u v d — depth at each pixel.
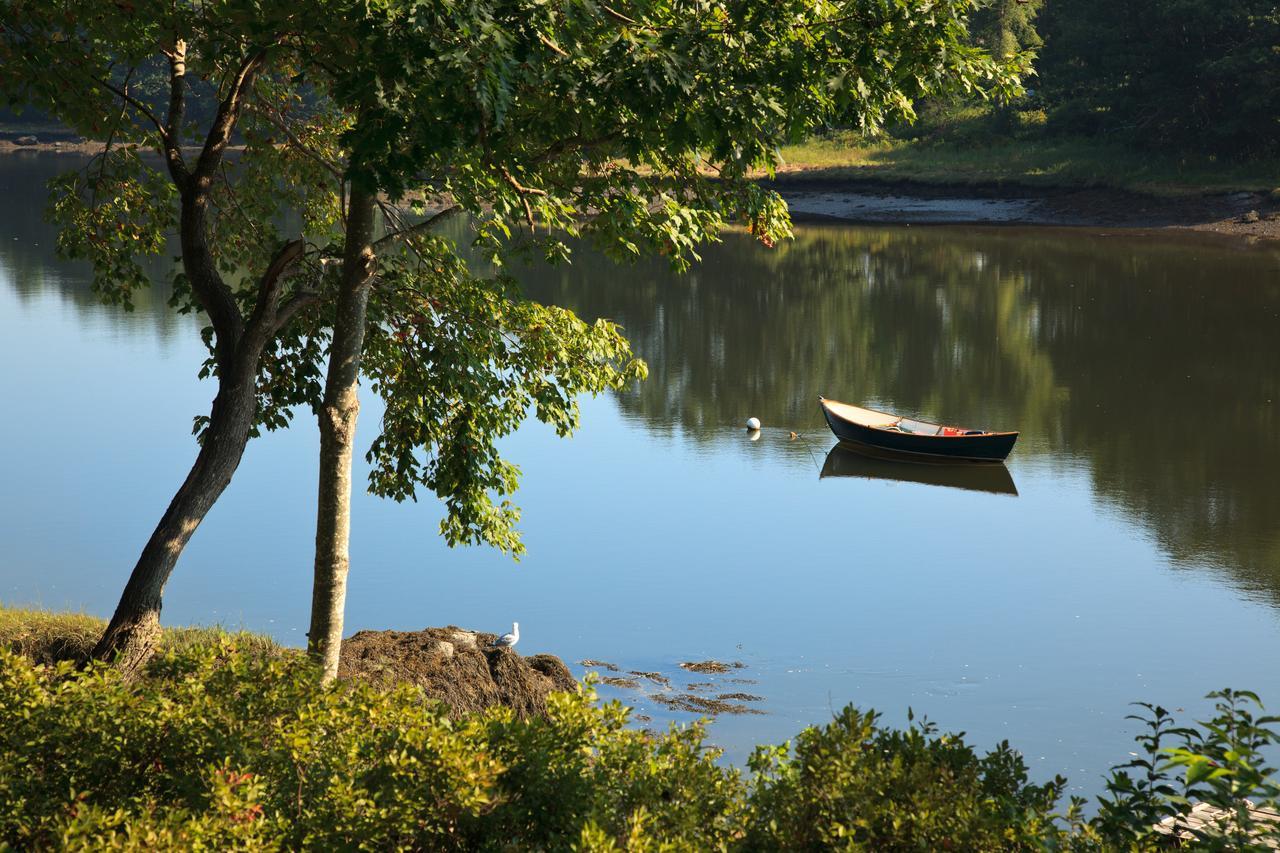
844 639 18.20
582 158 13.53
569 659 17.44
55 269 56.06
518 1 10.01
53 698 6.89
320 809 6.07
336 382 12.20
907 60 11.70
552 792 6.44
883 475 28.25
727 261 61.16
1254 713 15.57
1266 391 35.03
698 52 10.98
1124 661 17.47
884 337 43.03
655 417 33.44
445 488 15.35
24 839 5.95
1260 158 75.19
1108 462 28.92
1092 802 13.21
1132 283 52.34
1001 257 60.84
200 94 94.19
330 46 11.02
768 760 6.96
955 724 15.41
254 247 15.84
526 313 15.25
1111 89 81.88
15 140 134.12
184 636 14.44
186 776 6.42
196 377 35.50
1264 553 22.41
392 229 14.86
